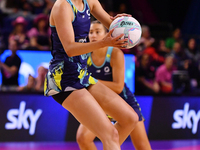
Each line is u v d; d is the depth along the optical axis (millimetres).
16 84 14305
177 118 16016
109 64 9070
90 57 9305
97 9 8094
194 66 19094
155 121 15617
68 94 6996
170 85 17344
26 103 14320
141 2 28938
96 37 9195
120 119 7301
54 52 7258
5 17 21844
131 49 18297
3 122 14070
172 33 22750
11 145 13633
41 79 14453
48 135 14539
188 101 16250
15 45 16969
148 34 20734
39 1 23234
